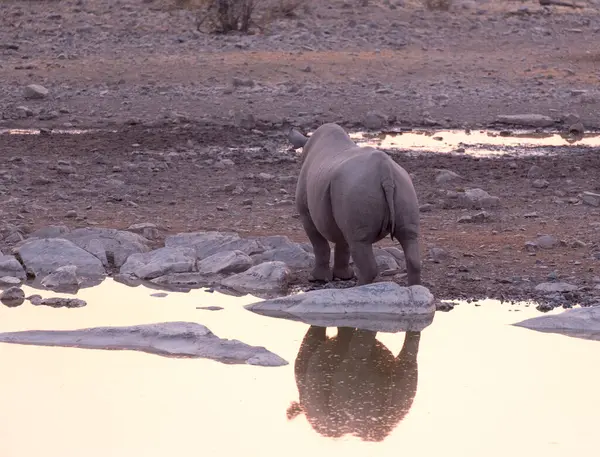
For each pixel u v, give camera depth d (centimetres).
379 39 7719
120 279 2859
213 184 3928
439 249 2938
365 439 1797
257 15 8275
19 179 3988
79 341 2327
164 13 8400
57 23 8025
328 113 5578
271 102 5775
